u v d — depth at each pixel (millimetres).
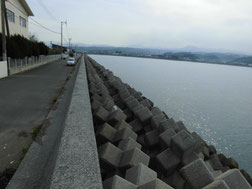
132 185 2014
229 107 28812
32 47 24172
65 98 8391
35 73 18859
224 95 39188
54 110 6605
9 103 7590
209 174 2168
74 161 1999
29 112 6500
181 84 48344
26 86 11609
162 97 31062
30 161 3328
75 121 3164
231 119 22609
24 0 26234
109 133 3586
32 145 3963
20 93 9531
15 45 17438
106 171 2670
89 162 2002
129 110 6023
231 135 17516
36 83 12938
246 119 23156
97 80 10328
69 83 12938
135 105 5953
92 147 2326
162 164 3318
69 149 2240
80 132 2738
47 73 19359
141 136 4730
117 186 1943
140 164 2322
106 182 2113
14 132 4781
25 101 8000
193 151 3426
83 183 1685
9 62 16297
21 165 3186
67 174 1786
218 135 17359
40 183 2746
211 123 20500
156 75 63219
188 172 2232
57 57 49156
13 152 3791
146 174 2234
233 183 2014
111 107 5301
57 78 15969
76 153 2158
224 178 2025
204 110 25516
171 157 3352
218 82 63625
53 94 9594
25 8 28422
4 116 6008
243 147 15117
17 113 6359
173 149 3375
